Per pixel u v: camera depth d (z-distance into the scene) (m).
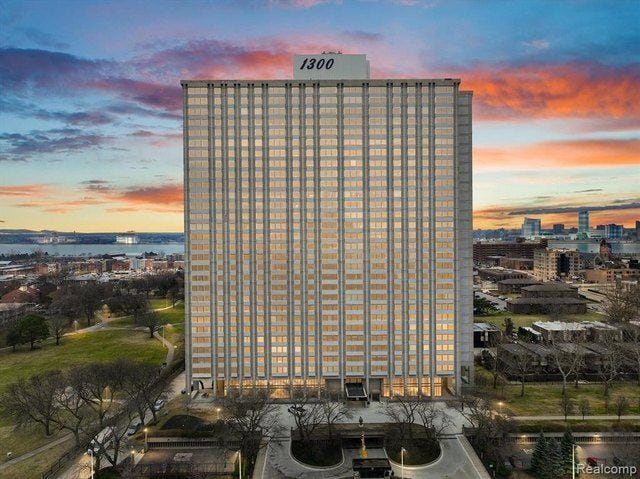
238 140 124.19
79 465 88.81
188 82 123.12
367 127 124.25
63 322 195.00
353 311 124.31
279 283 124.25
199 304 124.06
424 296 124.25
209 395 126.19
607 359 133.88
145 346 173.88
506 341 158.00
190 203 123.81
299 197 124.75
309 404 116.50
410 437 97.44
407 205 124.06
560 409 112.81
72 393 104.56
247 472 87.31
